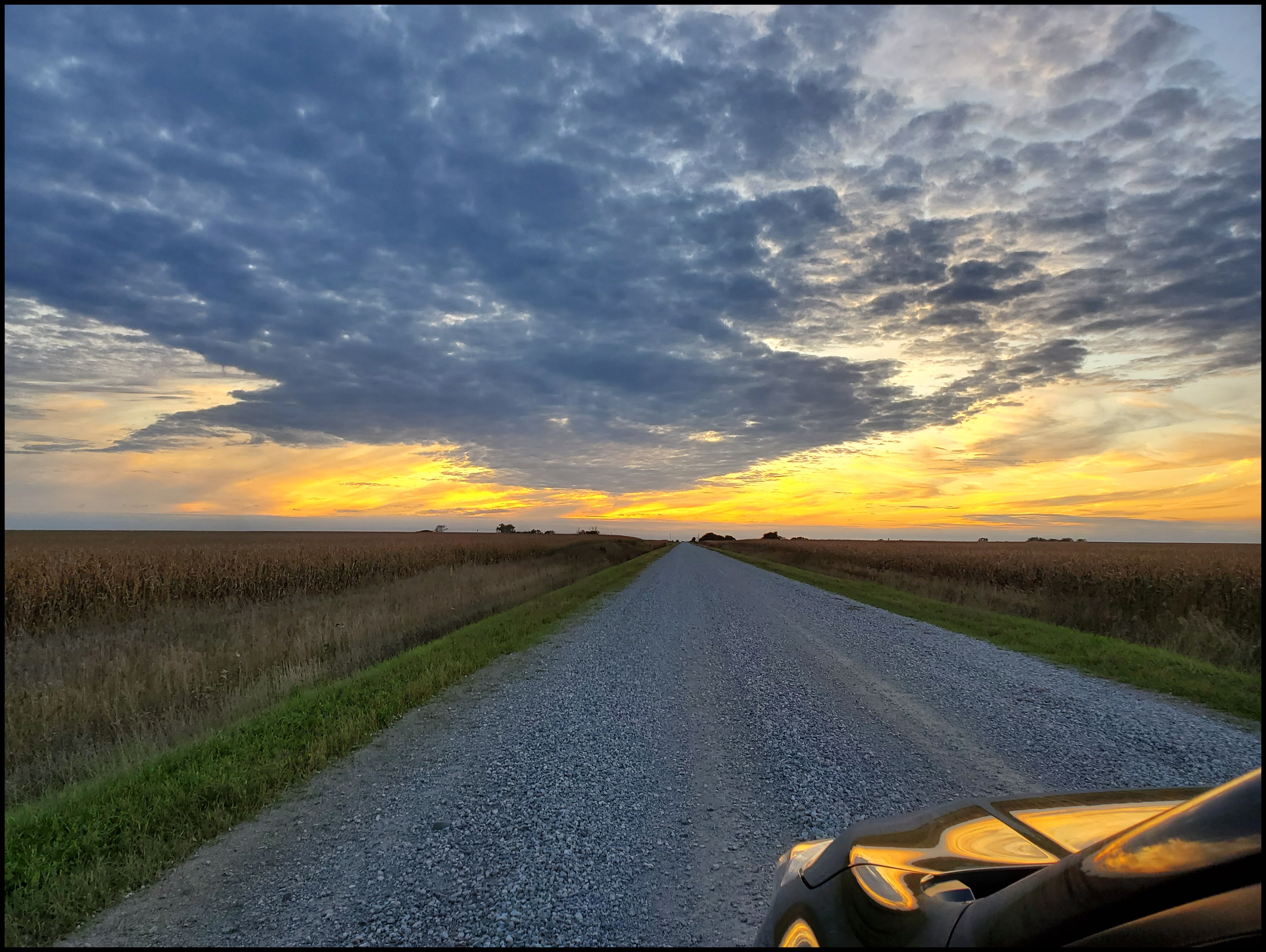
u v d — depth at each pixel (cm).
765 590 1952
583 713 616
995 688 708
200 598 1597
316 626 1058
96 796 424
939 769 455
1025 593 1709
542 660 879
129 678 739
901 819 199
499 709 636
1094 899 114
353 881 312
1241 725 562
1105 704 638
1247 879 97
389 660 902
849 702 649
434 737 550
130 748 535
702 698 671
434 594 1630
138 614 1384
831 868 181
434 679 733
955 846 175
